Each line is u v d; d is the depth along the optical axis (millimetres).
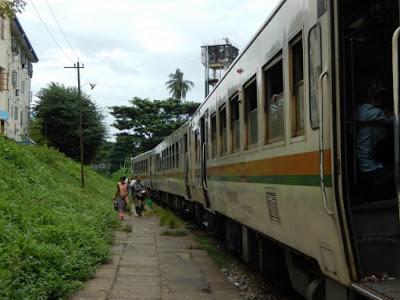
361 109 4340
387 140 4387
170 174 23516
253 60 7180
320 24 4375
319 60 4410
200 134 13508
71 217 11141
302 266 6102
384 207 4172
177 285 8008
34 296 5785
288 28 5430
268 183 6312
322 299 5297
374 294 3580
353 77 4383
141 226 17188
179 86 70500
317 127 4484
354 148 4238
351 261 3955
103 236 11969
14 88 38906
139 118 61938
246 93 7844
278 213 5988
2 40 33500
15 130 39969
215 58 44625
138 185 21625
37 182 13859
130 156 62156
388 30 4488
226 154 9492
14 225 8266
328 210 4121
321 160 4207
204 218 15359
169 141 23859
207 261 10297
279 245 7156
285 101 5547
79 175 25156
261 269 7992
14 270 6109
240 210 8445
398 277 3990
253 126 7371
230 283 8289
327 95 4125
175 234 14766
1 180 11375
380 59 4512
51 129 43719
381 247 4105
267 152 6344
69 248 8414
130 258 10344
